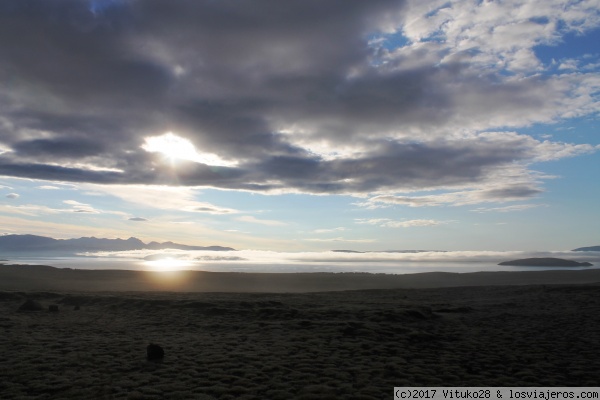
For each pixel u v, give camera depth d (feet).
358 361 53.57
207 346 60.34
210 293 124.26
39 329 72.08
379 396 41.60
